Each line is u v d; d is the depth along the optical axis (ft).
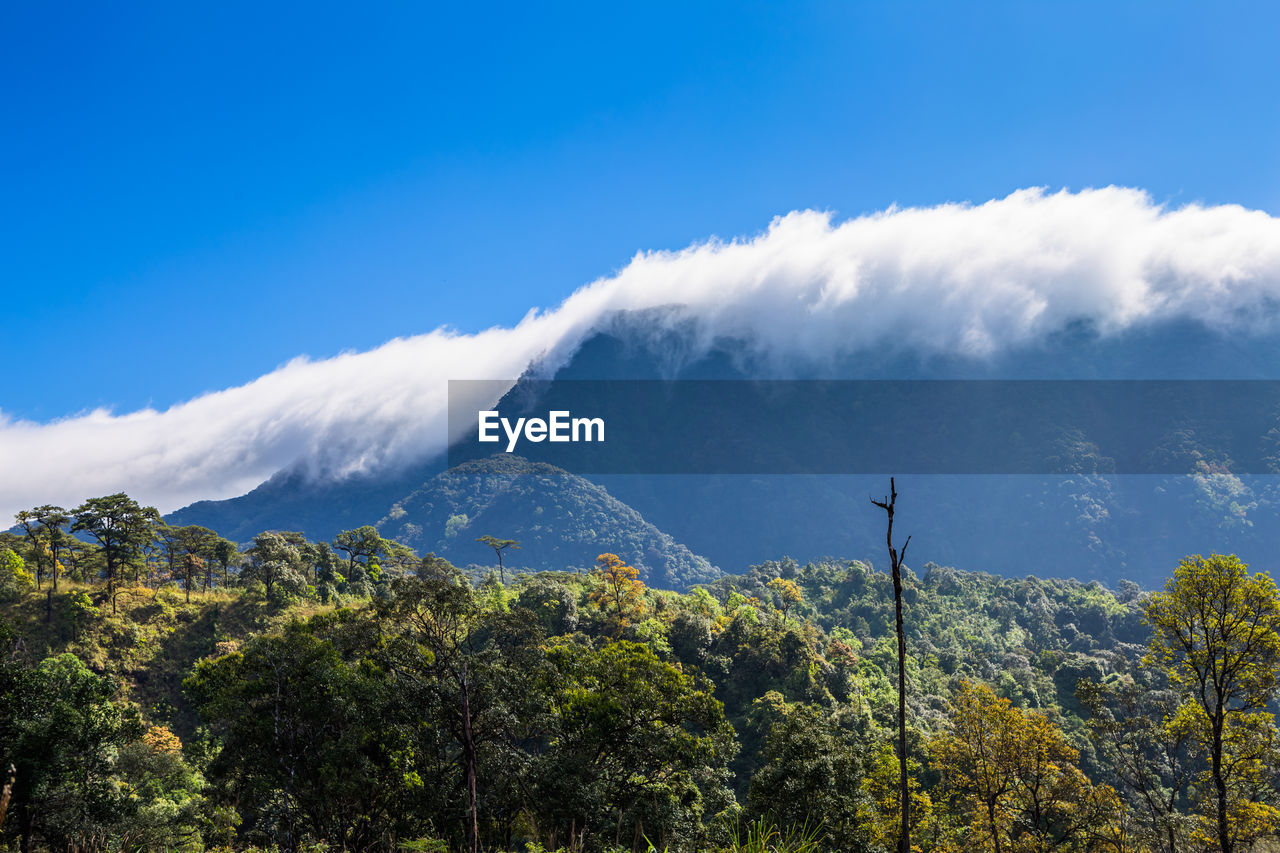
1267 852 104.53
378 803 107.86
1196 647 106.63
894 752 161.99
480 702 105.09
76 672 110.73
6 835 85.87
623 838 101.45
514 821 112.47
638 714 128.47
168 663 260.83
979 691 142.10
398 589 110.11
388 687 105.81
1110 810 123.24
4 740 91.09
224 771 111.04
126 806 100.83
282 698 105.50
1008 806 135.74
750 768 243.40
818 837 116.06
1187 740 122.93
